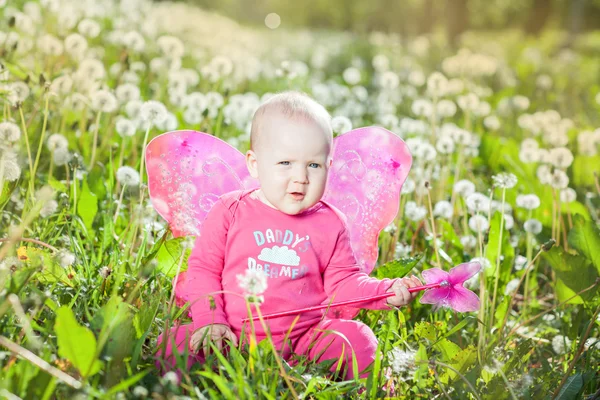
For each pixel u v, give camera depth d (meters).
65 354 1.91
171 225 2.83
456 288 2.43
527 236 3.78
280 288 2.55
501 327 2.83
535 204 3.47
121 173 3.05
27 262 2.57
